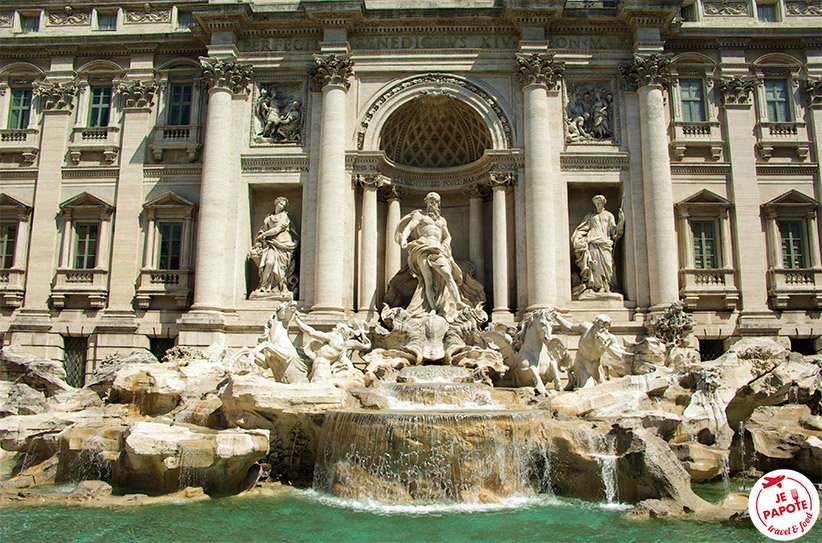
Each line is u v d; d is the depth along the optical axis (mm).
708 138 28484
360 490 15742
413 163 30078
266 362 20750
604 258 26656
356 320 25375
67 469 17188
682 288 27109
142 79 29984
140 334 27750
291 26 28328
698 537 12688
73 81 30219
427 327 24938
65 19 30906
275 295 26875
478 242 28484
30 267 28781
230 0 28000
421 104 28453
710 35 28891
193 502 15242
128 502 15117
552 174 27141
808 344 27438
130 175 29125
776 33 28953
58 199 29344
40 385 25234
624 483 15430
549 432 16656
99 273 28438
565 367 21750
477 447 15664
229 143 27609
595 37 28266
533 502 15500
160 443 15742
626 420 16578
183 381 20266
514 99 27812
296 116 28078
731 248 27719
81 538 12562
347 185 27297
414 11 27859
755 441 18844
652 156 26719
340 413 16797
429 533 12945
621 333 25859
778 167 28500
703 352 27266
